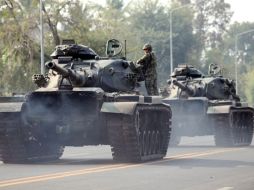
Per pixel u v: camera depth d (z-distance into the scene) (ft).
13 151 104.68
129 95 104.99
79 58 114.32
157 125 110.01
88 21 276.00
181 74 171.32
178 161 103.81
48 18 259.60
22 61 260.62
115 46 117.80
